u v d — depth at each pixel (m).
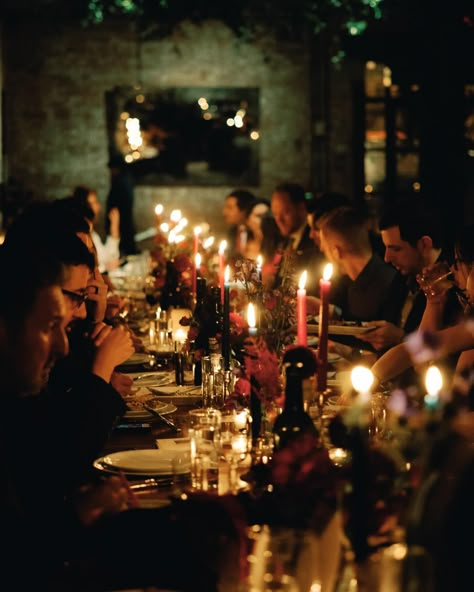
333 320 4.99
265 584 1.54
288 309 2.90
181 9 13.56
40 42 14.48
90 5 13.87
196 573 1.83
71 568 1.99
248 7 13.86
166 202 14.72
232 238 9.41
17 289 2.08
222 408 3.43
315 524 1.80
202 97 14.61
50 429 2.72
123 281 7.66
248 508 2.05
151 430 3.30
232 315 3.41
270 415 2.58
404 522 1.75
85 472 2.70
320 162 14.54
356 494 1.75
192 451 2.42
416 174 14.57
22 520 2.04
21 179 14.62
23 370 2.12
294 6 13.71
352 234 5.44
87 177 14.66
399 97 14.44
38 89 14.55
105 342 2.94
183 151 14.64
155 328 5.16
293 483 1.91
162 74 14.56
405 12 13.60
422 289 4.07
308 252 6.60
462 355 3.56
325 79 14.43
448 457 1.63
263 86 14.60
